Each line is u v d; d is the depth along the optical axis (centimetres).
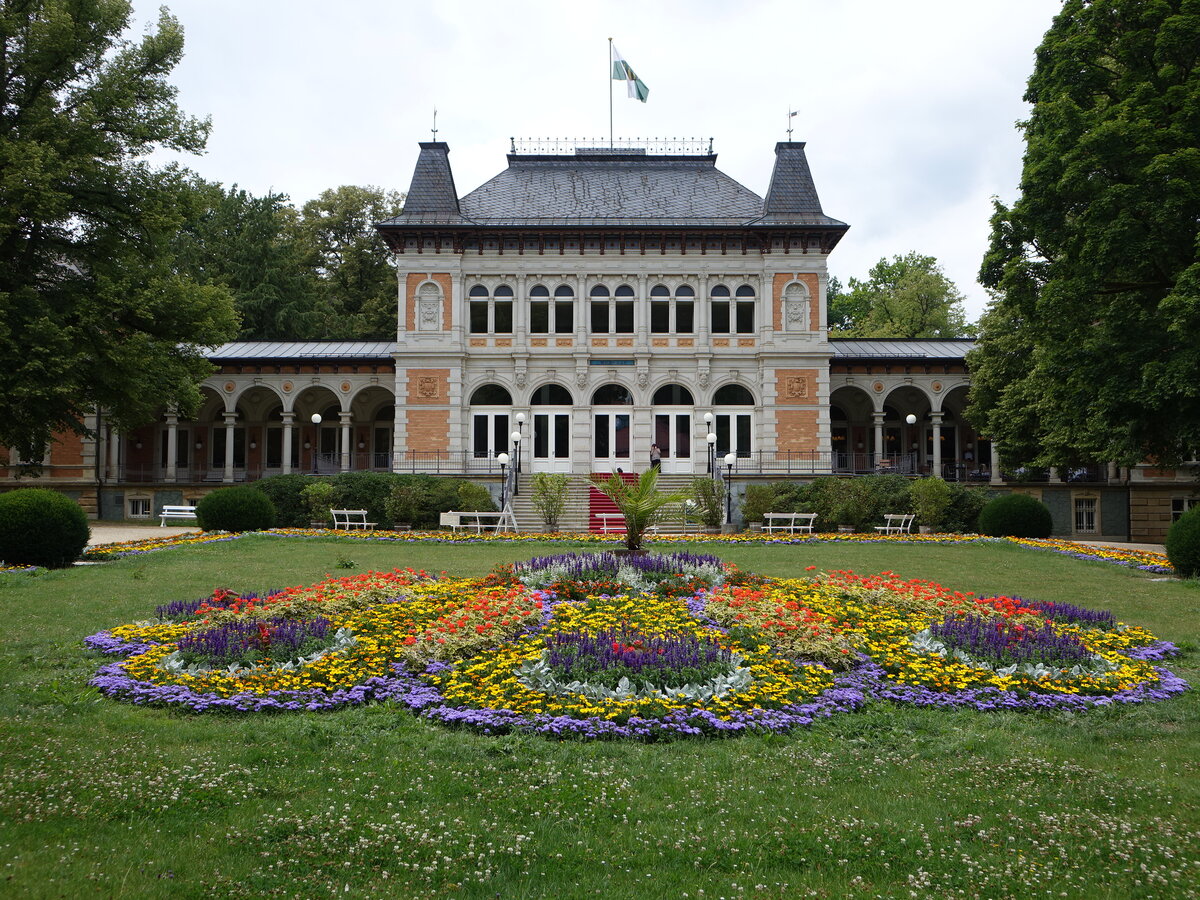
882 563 1938
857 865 494
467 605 1132
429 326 3600
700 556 1518
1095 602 1429
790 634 972
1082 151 2048
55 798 562
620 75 4041
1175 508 3475
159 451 4244
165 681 853
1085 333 2192
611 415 3653
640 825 544
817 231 3575
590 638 909
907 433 4397
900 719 779
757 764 658
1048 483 3538
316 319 5028
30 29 2203
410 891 459
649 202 3766
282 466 4031
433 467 3559
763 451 3584
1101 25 2152
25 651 1007
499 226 3562
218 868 477
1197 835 534
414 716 779
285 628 962
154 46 2375
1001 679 876
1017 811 570
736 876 480
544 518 2938
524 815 557
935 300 5969
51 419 2250
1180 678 940
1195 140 1952
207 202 2480
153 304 2241
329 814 548
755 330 3644
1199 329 1900
